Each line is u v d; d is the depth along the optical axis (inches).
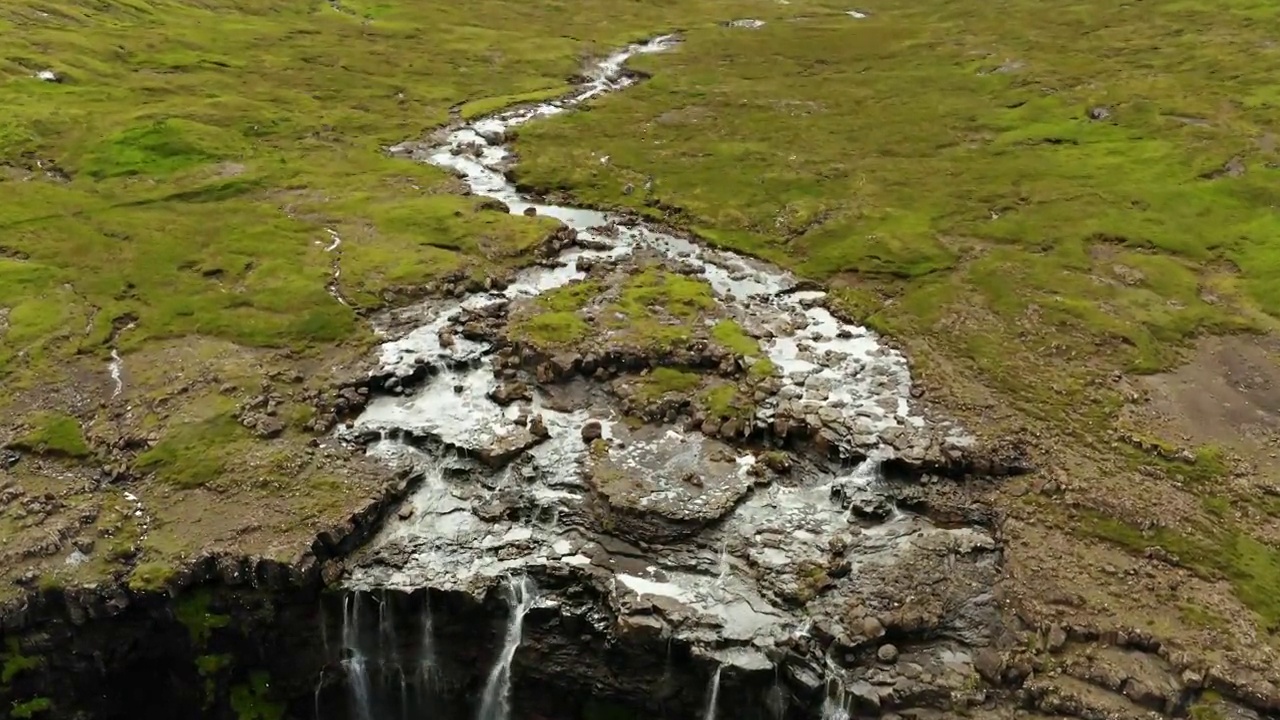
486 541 1101.1
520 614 1042.1
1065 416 1293.1
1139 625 970.1
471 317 1499.8
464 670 1086.4
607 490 1140.5
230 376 1365.7
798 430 1219.2
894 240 1795.0
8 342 1465.3
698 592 1020.5
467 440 1233.4
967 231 1833.2
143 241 1790.1
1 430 1273.4
